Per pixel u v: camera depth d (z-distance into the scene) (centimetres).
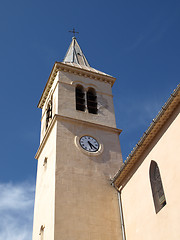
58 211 2408
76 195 2536
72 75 3472
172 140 2041
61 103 3162
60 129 2917
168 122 2114
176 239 1842
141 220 2223
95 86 3506
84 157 2800
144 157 2323
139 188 2328
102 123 3172
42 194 2833
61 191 2520
